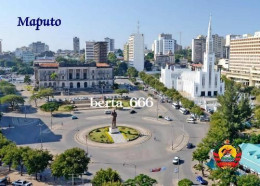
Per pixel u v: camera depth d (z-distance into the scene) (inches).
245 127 5162.4
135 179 2888.8
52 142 4955.7
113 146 4751.5
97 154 4414.4
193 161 4136.3
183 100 7204.7
